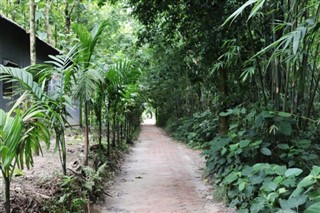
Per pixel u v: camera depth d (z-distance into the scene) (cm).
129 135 1323
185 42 784
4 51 734
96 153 657
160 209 446
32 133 302
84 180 434
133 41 1388
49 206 325
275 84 444
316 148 407
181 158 940
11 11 1166
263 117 403
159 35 829
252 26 495
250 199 354
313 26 255
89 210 396
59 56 432
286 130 390
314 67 448
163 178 652
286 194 298
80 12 1233
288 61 359
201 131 1085
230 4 520
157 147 1244
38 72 415
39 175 414
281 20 447
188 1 603
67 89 430
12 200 301
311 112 498
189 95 1563
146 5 670
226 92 669
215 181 541
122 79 650
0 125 239
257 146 396
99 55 802
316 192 262
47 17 1168
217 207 449
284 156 385
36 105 348
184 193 530
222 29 552
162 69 1087
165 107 2281
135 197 507
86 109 518
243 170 363
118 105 775
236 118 630
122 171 725
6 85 726
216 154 472
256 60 442
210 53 633
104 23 465
